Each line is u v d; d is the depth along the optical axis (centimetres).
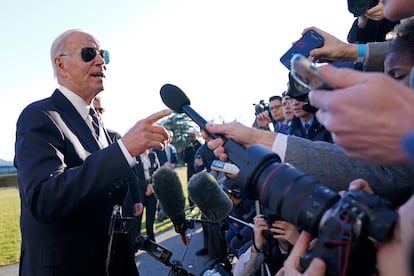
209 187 224
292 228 168
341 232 77
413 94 69
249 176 100
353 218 77
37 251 190
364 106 68
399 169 119
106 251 203
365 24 237
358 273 78
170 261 212
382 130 67
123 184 198
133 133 177
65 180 170
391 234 74
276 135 132
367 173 122
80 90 228
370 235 75
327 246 79
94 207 201
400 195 121
